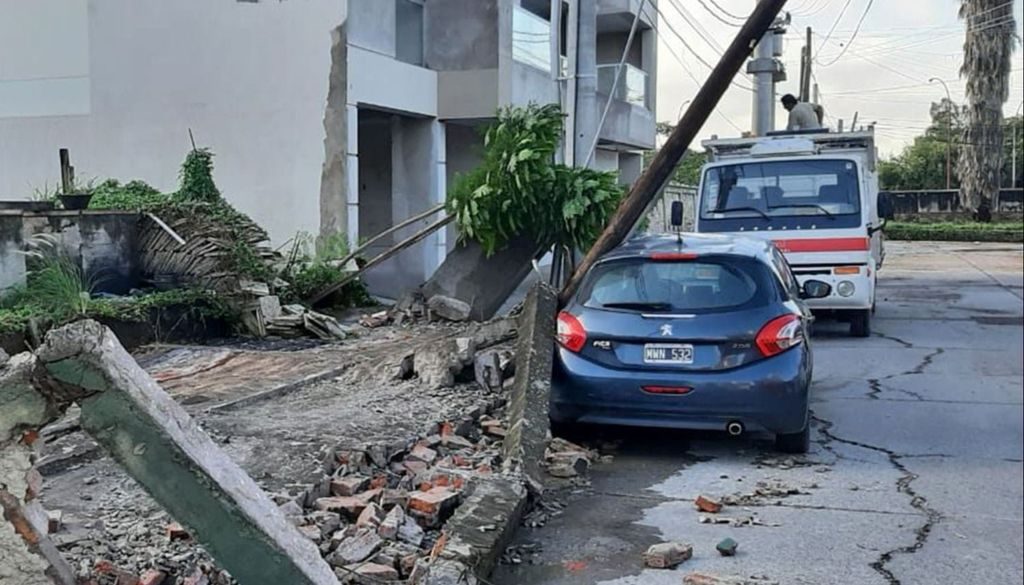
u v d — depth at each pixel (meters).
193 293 10.60
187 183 12.37
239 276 11.02
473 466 5.91
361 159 17.45
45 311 8.66
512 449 5.96
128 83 12.11
